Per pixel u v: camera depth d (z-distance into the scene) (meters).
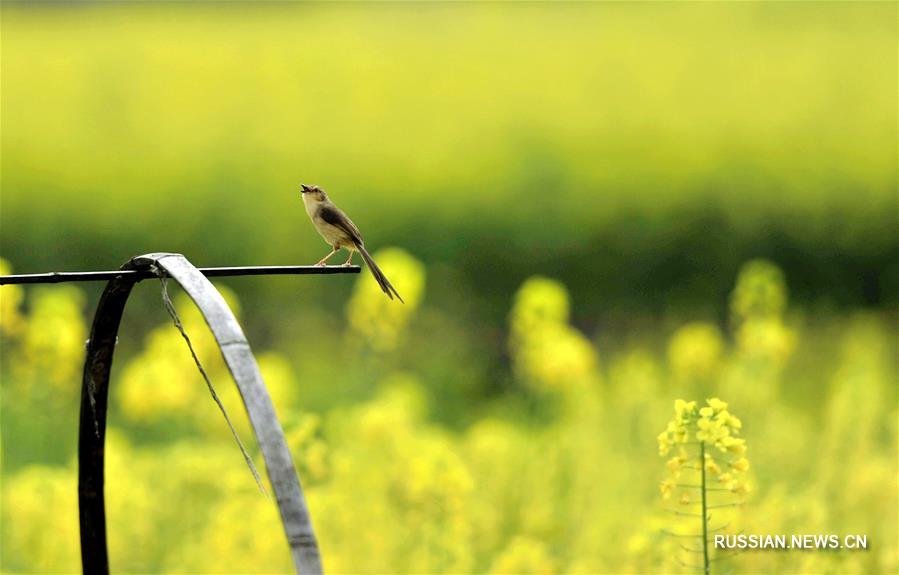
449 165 29.62
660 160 29.98
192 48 46.06
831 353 22.48
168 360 14.10
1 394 14.52
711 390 16.52
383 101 37.97
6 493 11.29
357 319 16.50
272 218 26.59
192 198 27.09
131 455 13.45
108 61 43.12
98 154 30.34
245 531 9.59
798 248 26.62
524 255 26.03
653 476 11.87
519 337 21.48
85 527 5.30
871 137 32.34
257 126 34.69
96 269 25.70
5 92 38.06
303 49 46.12
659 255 26.30
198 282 4.34
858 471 10.52
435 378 21.89
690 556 8.42
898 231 26.73
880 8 50.69
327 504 9.51
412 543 9.99
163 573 10.50
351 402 17.20
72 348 14.66
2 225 25.58
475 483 11.66
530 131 33.41
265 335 24.47
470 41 48.00
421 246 26.17
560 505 11.92
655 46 45.84
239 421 13.10
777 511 9.14
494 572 9.55
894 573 9.08
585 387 15.84
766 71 41.34
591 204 26.83
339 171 29.78
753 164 29.66
